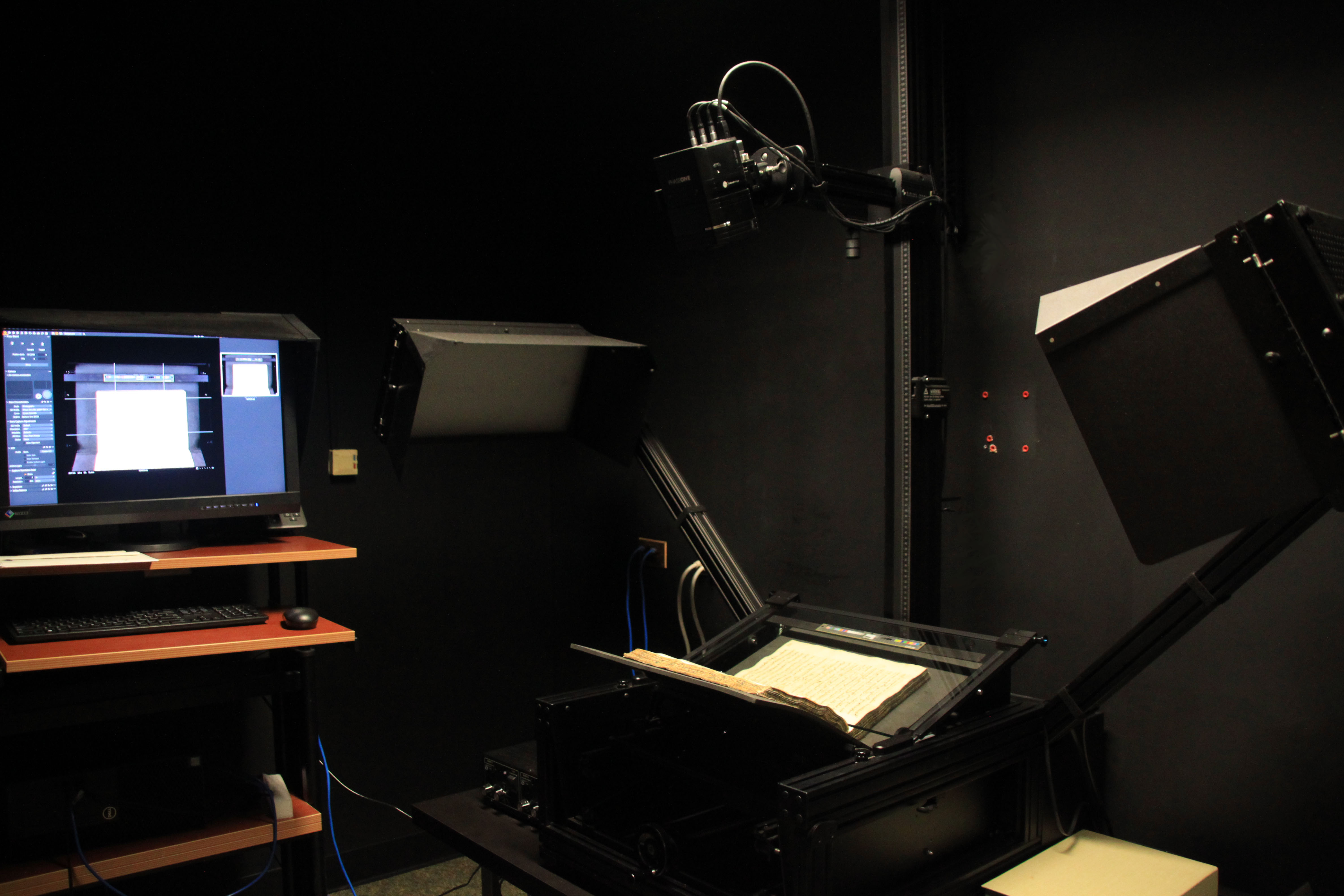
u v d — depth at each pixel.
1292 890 1.67
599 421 2.15
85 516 2.02
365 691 2.81
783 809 1.18
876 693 1.46
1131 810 1.88
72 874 1.74
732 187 1.59
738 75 2.56
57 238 2.30
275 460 2.27
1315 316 0.99
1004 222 2.03
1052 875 1.45
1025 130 1.99
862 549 2.34
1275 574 1.67
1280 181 1.63
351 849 2.78
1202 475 1.12
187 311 2.49
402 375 1.81
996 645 1.55
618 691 1.69
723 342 2.68
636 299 2.95
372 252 2.82
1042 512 1.99
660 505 2.84
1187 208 1.75
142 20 2.40
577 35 3.08
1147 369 1.14
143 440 2.11
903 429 1.90
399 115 2.86
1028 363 2.00
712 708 1.48
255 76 2.59
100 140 2.35
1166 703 1.82
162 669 1.88
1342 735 1.60
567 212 3.18
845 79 2.30
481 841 1.69
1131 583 1.85
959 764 1.38
